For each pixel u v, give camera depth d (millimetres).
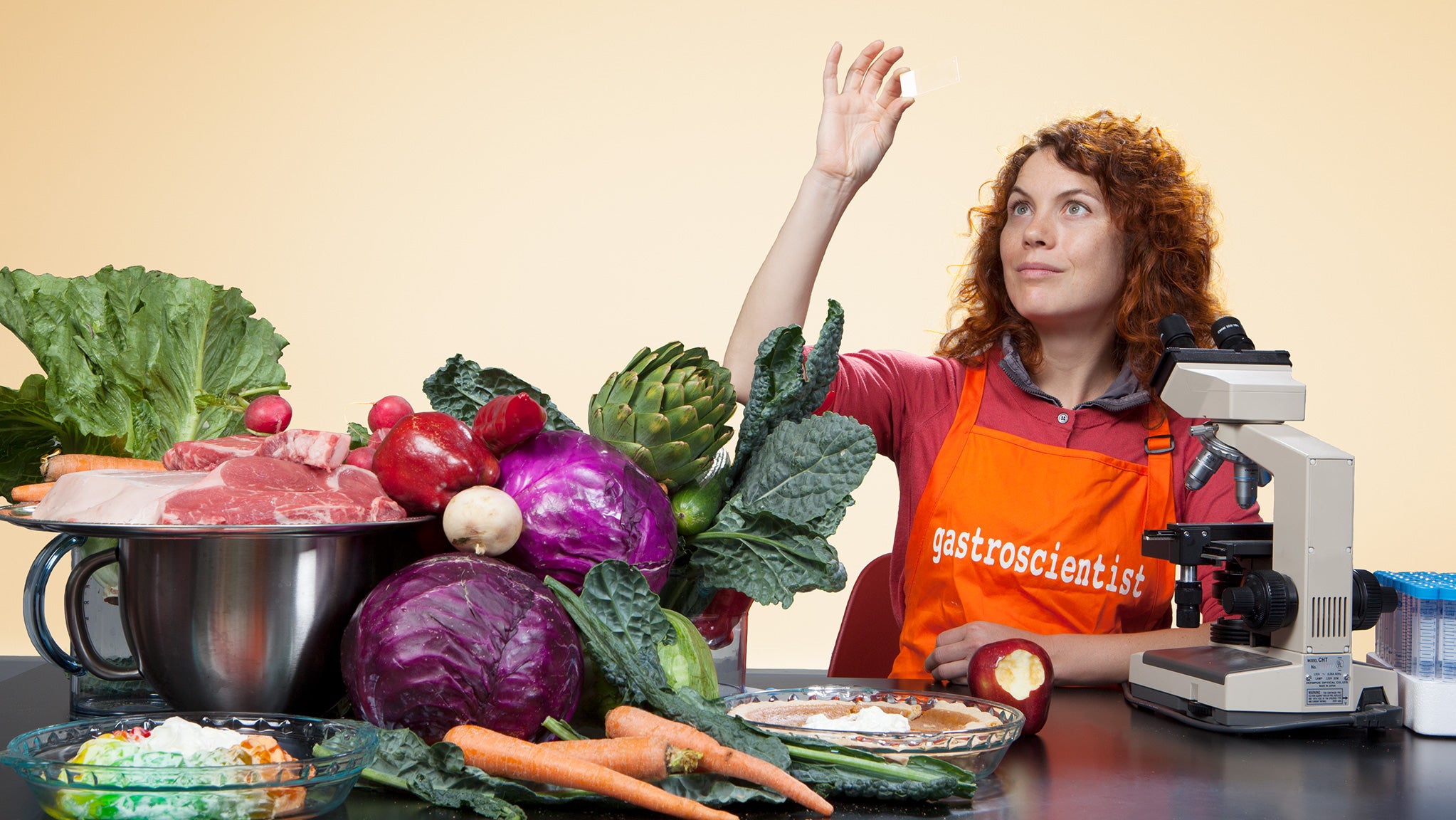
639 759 769
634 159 5301
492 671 816
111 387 1085
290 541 870
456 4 5297
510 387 1089
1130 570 1896
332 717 962
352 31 5305
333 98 5297
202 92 5285
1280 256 5113
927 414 2055
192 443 970
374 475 940
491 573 850
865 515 5160
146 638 889
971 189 5203
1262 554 1191
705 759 772
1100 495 1896
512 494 934
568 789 772
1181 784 896
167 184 5281
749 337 1649
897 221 5207
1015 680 1056
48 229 5242
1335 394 5098
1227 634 1214
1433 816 815
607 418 1022
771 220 5297
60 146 5262
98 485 864
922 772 810
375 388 5273
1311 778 923
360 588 908
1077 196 1885
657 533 957
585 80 5316
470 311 5285
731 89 5301
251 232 5281
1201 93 5141
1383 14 5090
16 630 4895
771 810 797
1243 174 5129
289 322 5266
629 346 5285
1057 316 1923
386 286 5285
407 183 5293
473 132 5297
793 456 1046
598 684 919
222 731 777
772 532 1037
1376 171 5098
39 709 1069
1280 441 1148
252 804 698
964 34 5223
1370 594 1104
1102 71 5168
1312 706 1081
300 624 885
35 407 1054
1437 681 1085
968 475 1966
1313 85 5109
